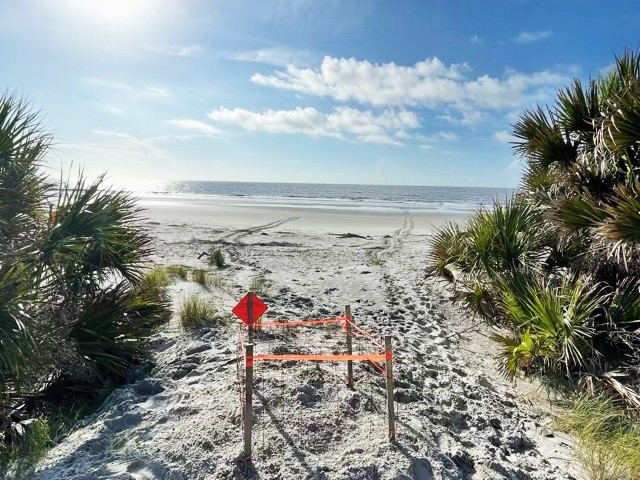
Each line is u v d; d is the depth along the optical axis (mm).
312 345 5758
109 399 4266
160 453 3248
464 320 7824
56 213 4410
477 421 4199
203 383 4441
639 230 4223
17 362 3512
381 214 33281
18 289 3615
